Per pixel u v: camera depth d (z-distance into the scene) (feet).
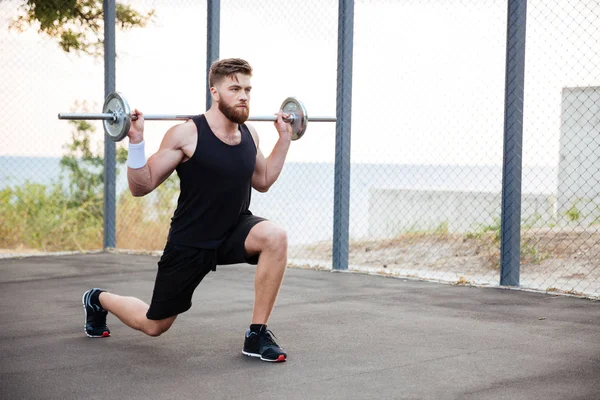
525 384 10.52
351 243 31.32
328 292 18.76
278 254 11.88
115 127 11.28
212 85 11.72
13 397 10.03
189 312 16.12
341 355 12.26
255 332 12.10
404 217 32.58
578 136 27.63
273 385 10.53
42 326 14.74
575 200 27.96
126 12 30.22
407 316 15.64
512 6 19.63
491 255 25.99
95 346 13.01
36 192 30.81
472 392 10.14
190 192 11.71
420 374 11.06
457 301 17.51
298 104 13.35
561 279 21.84
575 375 10.99
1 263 24.56
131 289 19.38
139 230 29.04
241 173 11.81
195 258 11.87
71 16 31.12
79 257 26.22
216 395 10.07
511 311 16.25
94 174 30.71
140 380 10.83
